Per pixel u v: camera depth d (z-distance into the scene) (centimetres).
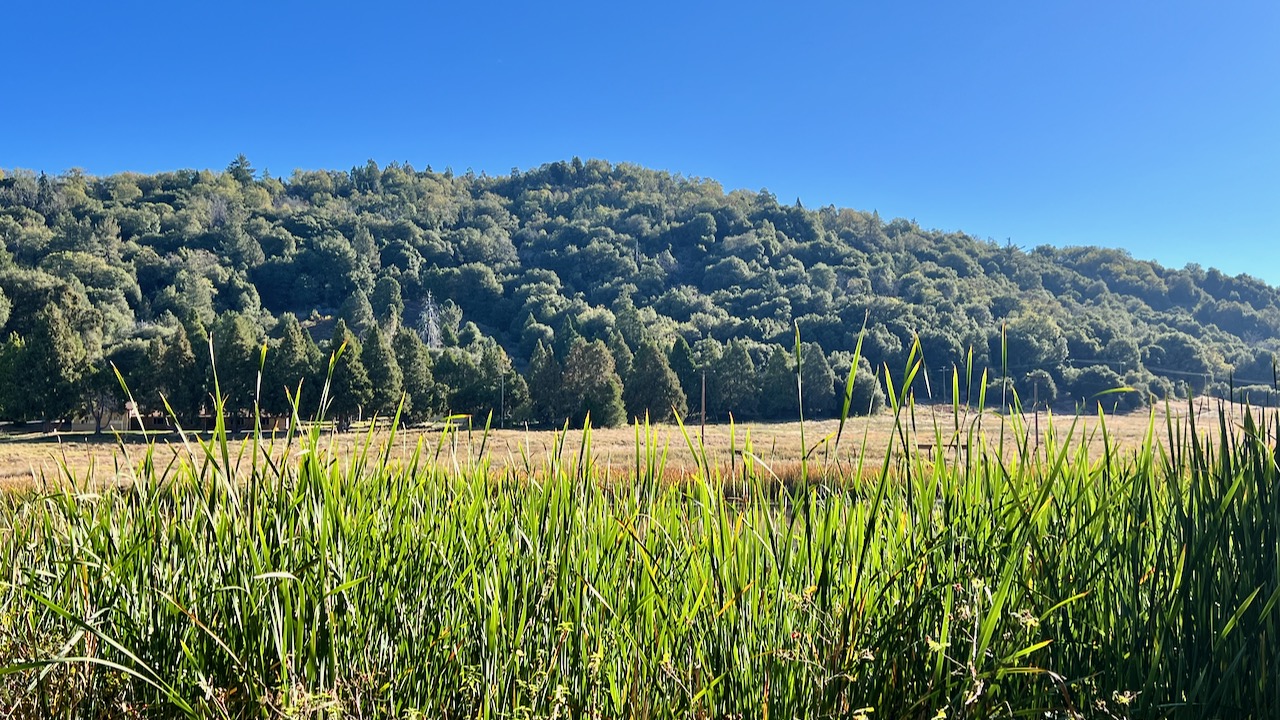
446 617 192
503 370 5819
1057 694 167
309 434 193
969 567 182
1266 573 171
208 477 207
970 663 151
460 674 179
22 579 203
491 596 194
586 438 223
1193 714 160
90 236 12606
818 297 12281
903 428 192
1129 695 153
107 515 209
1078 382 5984
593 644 183
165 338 6600
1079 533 188
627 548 211
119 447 199
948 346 7619
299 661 173
